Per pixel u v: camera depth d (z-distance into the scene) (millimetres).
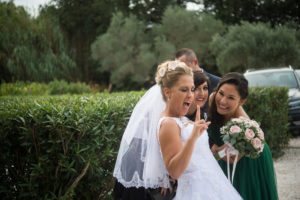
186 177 1987
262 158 2545
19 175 2646
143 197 2080
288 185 4523
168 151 1805
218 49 20422
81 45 27000
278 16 25625
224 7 26672
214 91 2822
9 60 18688
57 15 26266
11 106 2928
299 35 19422
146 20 27141
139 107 2221
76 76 23062
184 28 23531
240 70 19906
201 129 1749
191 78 1936
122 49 23625
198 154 2037
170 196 2098
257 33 18297
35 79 19266
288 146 7211
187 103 1950
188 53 3768
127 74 23469
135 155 2119
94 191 2992
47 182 2627
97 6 26891
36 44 20766
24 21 20859
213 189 1961
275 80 8695
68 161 2623
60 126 2562
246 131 2223
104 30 27141
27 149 2605
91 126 2688
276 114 6289
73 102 3311
